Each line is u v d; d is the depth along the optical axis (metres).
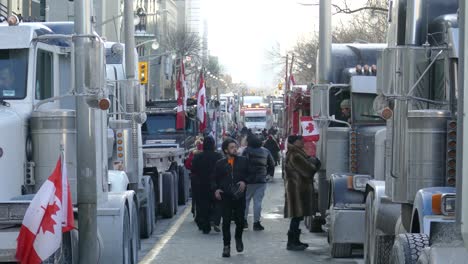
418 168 10.70
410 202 10.76
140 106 18.67
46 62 12.61
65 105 13.25
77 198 11.44
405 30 11.30
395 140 10.81
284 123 33.84
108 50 19.36
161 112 33.25
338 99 18.81
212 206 20.83
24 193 11.64
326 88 18.23
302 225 22.56
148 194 20.09
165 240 19.41
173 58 80.31
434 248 7.23
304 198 17.17
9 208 10.30
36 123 11.77
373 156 16.23
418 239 8.75
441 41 11.21
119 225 12.37
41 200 9.55
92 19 11.24
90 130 11.38
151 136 32.88
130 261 13.52
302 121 19.45
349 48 19.80
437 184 10.67
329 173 17.95
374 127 17.28
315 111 18.27
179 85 33.22
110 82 18.00
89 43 11.09
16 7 45.09
